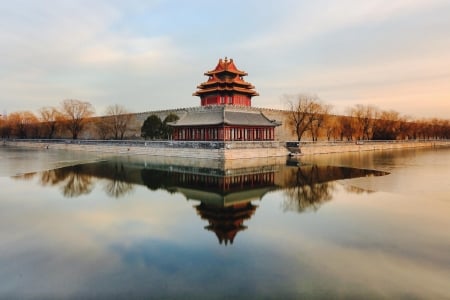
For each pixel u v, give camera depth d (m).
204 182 38.59
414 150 106.81
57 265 15.64
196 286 13.68
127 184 37.19
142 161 61.44
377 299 12.73
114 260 16.20
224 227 21.36
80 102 114.75
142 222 22.52
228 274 14.69
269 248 17.73
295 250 17.45
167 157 68.44
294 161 63.53
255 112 82.56
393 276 14.49
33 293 13.19
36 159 65.75
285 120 101.75
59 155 76.31
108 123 111.25
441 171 48.16
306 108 94.88
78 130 115.31
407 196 30.45
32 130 127.94
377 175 44.09
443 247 17.67
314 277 14.41
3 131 135.75
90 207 26.69
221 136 69.81
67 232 20.39
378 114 128.88
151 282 14.01
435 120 170.88
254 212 25.12
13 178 41.19
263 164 57.53
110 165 55.22
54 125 118.94
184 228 21.23
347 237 19.36
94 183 37.84
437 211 25.03
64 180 39.81
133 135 108.81
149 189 34.38
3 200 29.14
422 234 19.75
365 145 102.38
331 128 109.31
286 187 35.44
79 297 12.93
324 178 41.53
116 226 21.62
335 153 89.38
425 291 13.27
